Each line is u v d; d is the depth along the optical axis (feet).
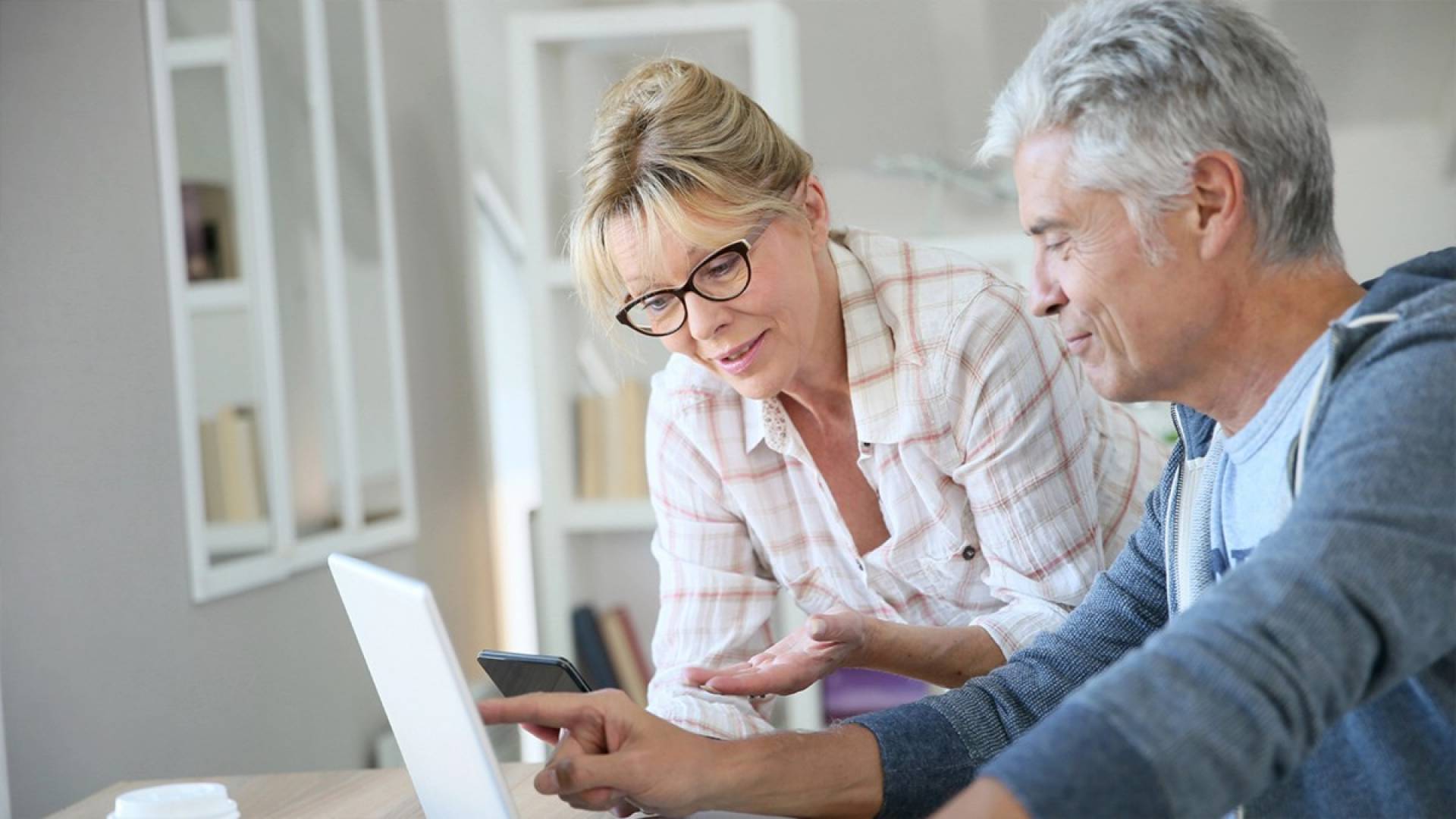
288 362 10.05
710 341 5.01
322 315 10.64
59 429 7.66
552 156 11.87
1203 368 3.39
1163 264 3.26
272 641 9.89
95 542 7.91
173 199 8.67
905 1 12.73
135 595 8.24
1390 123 13.25
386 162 11.94
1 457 7.24
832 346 5.54
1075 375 5.76
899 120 13.71
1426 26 12.53
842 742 4.07
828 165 14.05
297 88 10.41
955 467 5.61
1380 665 2.63
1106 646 4.35
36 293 7.52
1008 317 5.44
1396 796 3.13
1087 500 5.65
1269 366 3.35
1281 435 3.30
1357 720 3.18
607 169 4.95
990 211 13.93
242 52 9.61
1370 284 3.44
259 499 9.60
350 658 11.21
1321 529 2.67
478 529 14.30
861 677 11.50
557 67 11.93
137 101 8.43
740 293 4.93
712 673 5.01
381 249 11.78
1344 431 2.86
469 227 14.46
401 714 3.83
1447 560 2.64
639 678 12.15
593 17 11.43
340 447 10.90
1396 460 2.72
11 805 7.19
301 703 10.29
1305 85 3.25
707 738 3.88
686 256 4.89
